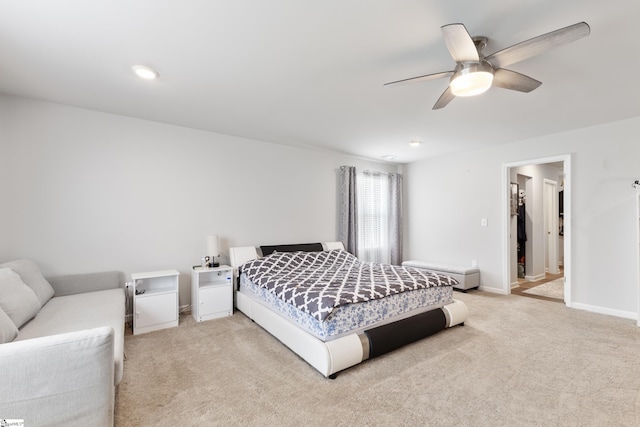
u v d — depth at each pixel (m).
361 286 2.70
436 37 1.91
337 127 3.75
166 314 3.19
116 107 3.11
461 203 5.17
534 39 1.60
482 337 2.92
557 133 4.00
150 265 3.51
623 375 2.21
